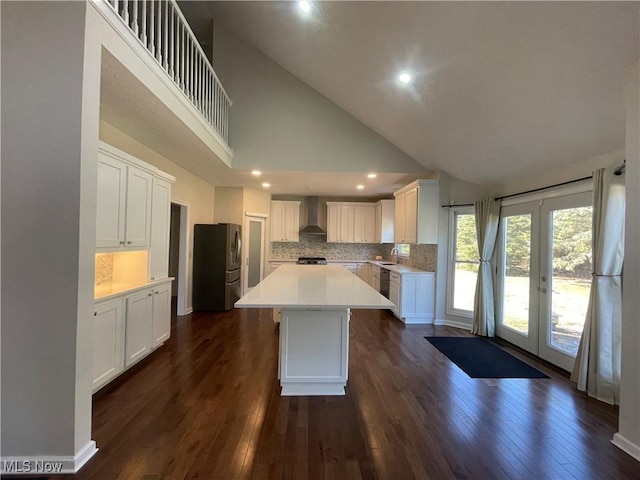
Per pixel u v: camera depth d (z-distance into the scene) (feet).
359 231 26.50
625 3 5.70
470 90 9.87
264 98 16.67
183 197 17.25
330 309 8.82
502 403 8.57
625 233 6.86
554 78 7.86
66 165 5.76
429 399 8.75
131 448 6.47
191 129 11.22
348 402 8.52
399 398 8.79
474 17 7.54
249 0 12.09
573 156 10.37
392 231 24.89
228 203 22.26
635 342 6.55
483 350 12.89
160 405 8.20
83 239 5.90
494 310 14.84
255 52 16.63
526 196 13.00
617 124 8.21
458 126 12.02
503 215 14.52
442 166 16.07
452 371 10.73
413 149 15.88
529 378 10.23
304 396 8.80
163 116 10.06
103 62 6.95
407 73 10.71
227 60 16.56
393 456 6.37
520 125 10.17
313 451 6.48
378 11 8.91
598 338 8.90
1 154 5.70
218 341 13.47
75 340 5.79
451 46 8.70
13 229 5.72
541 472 5.99
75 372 5.80
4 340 5.72
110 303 9.09
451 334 15.11
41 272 5.74
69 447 5.77
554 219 11.71
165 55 9.41
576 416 7.94
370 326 16.48
